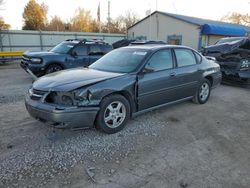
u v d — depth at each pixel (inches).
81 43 385.1
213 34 872.9
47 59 348.8
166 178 117.9
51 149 142.3
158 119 197.5
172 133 170.9
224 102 260.7
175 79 203.3
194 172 123.5
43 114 144.3
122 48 217.2
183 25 920.9
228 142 159.9
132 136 163.2
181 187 111.6
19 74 438.3
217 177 120.0
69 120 141.1
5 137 156.8
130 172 122.1
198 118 204.1
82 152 140.1
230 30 919.0
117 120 166.2
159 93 191.3
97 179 115.9
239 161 136.0
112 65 191.6
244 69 344.2
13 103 236.2
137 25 1133.7
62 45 397.4
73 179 115.3
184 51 221.0
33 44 863.7
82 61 379.9
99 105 152.7
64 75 168.9
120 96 163.6
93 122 151.9
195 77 226.5
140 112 183.8
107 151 142.0
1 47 800.3
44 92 147.6
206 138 165.0
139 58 186.5
